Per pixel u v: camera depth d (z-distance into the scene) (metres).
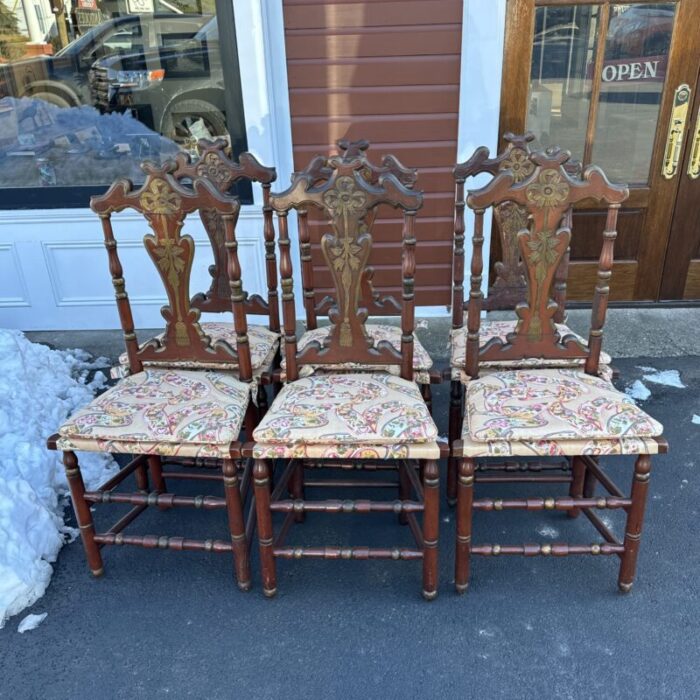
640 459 1.51
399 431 1.49
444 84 2.87
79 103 2.97
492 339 1.72
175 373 1.80
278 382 1.90
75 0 2.83
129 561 1.81
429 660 1.47
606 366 1.82
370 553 1.60
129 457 2.29
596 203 3.05
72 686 1.43
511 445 1.50
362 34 2.79
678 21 2.76
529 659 1.47
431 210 3.07
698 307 3.25
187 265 1.65
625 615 1.58
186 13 2.76
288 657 1.49
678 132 2.92
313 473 2.20
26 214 3.02
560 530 1.90
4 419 2.17
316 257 3.12
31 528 1.77
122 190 1.59
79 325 3.26
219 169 2.02
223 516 2.01
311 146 2.99
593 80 2.87
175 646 1.53
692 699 1.36
